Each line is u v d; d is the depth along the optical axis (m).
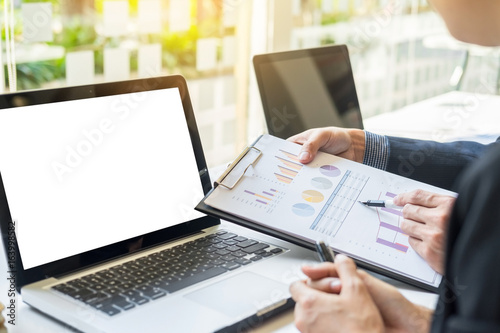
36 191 0.79
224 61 1.85
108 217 0.85
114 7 1.51
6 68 1.28
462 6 0.59
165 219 0.92
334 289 0.67
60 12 1.40
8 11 1.26
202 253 0.88
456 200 0.55
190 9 1.69
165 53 1.67
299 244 0.86
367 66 2.68
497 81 2.94
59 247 0.79
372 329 0.62
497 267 0.51
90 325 0.66
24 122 0.79
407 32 2.86
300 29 2.18
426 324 0.66
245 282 0.79
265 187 0.94
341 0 2.39
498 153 0.53
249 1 1.87
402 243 0.87
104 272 0.80
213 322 0.67
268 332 0.70
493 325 0.51
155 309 0.70
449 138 1.65
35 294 0.73
